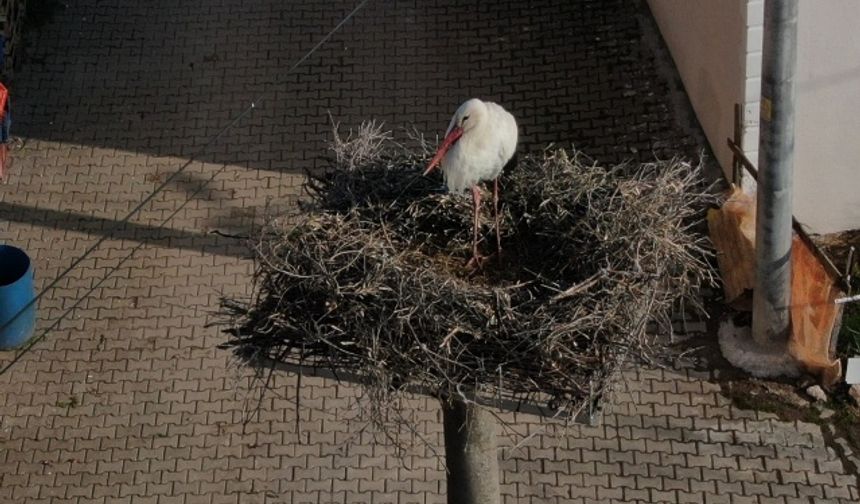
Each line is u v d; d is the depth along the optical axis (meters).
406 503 9.40
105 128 12.19
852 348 10.09
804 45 9.82
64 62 12.77
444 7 13.03
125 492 9.59
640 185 7.14
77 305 10.73
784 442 9.64
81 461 9.77
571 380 6.29
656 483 9.45
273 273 6.64
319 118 12.12
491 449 6.89
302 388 10.11
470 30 12.78
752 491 9.38
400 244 6.99
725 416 9.80
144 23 13.12
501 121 6.77
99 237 11.27
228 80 12.54
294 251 6.67
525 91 12.17
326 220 6.84
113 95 12.47
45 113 12.34
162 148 11.98
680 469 9.52
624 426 9.74
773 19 8.45
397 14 13.02
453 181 6.84
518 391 6.44
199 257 11.07
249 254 11.03
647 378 10.01
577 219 6.97
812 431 9.69
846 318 10.28
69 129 12.20
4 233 11.30
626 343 6.42
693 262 7.91
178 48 12.88
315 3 13.23
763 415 9.79
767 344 10.02
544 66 12.37
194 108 12.30
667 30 12.17
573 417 6.30
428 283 6.44
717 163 11.24
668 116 11.77
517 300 6.55
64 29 13.05
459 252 7.07
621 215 6.83
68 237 11.27
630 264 6.62
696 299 10.34
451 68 12.46
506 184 7.21
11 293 10.15
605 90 12.08
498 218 7.05
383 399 6.45
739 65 10.07
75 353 10.44
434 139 11.82
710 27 10.70
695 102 11.61
